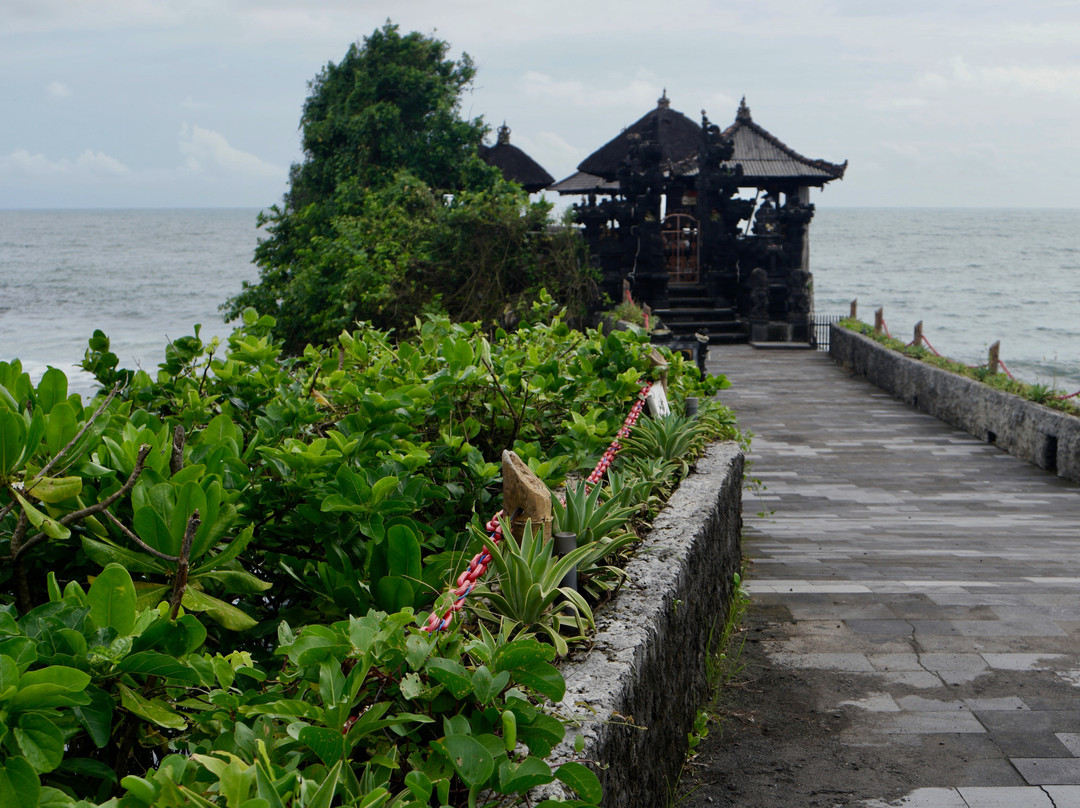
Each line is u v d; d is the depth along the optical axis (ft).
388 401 11.67
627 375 18.48
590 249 83.15
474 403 16.22
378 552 9.09
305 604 10.06
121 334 185.98
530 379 16.70
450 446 12.91
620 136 107.96
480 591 9.57
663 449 18.99
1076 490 41.42
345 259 76.07
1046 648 17.99
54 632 5.73
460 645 7.59
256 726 6.10
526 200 78.59
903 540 30.40
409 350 16.63
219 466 9.05
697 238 98.63
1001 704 15.48
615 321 67.92
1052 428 45.06
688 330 90.07
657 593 11.42
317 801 5.10
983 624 19.39
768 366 81.41
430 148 90.99
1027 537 31.19
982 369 57.16
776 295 93.40
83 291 310.45
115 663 5.64
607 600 11.12
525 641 7.29
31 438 7.11
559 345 21.03
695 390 25.68
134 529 7.54
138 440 8.44
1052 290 365.20
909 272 479.41
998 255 644.27
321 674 6.16
